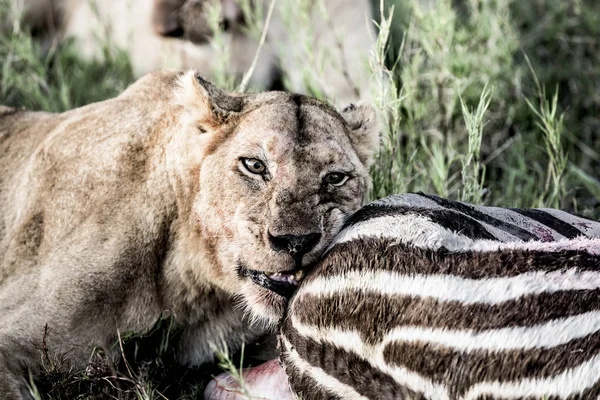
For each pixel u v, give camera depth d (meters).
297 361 6.32
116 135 7.89
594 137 12.33
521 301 5.46
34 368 7.13
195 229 7.45
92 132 8.04
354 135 7.80
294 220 6.66
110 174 7.71
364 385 5.91
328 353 6.06
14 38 12.14
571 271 5.56
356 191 7.16
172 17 12.48
